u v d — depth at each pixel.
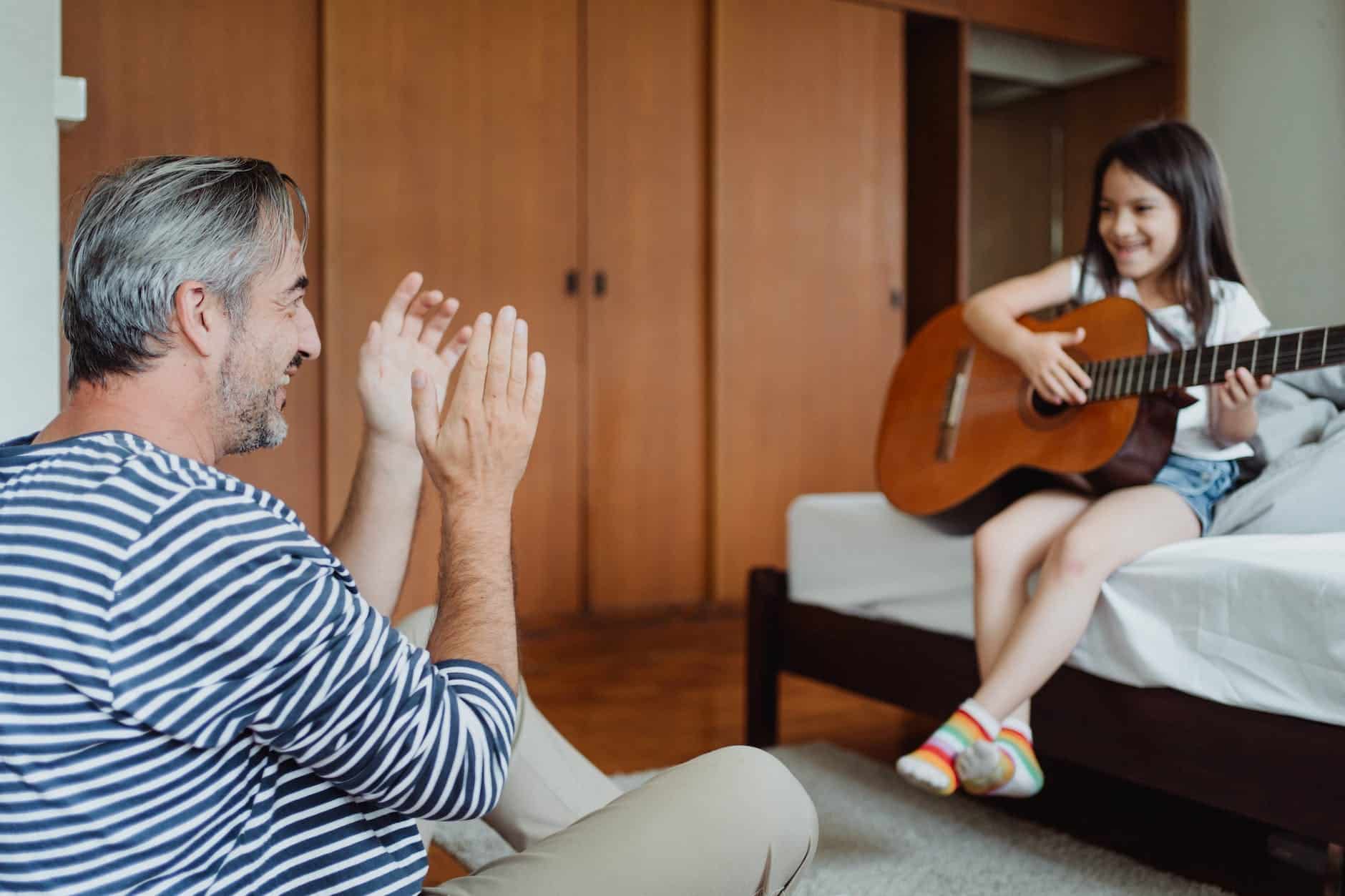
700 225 3.82
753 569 2.29
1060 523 1.68
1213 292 1.84
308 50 3.25
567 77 3.57
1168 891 1.51
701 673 3.02
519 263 3.51
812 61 3.98
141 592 0.60
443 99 3.39
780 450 3.95
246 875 0.65
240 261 0.73
